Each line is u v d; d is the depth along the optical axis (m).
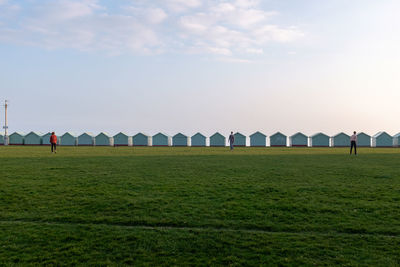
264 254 8.77
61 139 87.38
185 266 8.23
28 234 10.05
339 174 19.25
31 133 86.81
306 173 19.66
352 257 8.52
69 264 8.35
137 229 10.45
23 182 16.58
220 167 22.66
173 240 9.59
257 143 83.31
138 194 14.23
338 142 79.75
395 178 17.77
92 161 27.20
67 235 9.95
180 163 25.53
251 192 14.62
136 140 87.00
